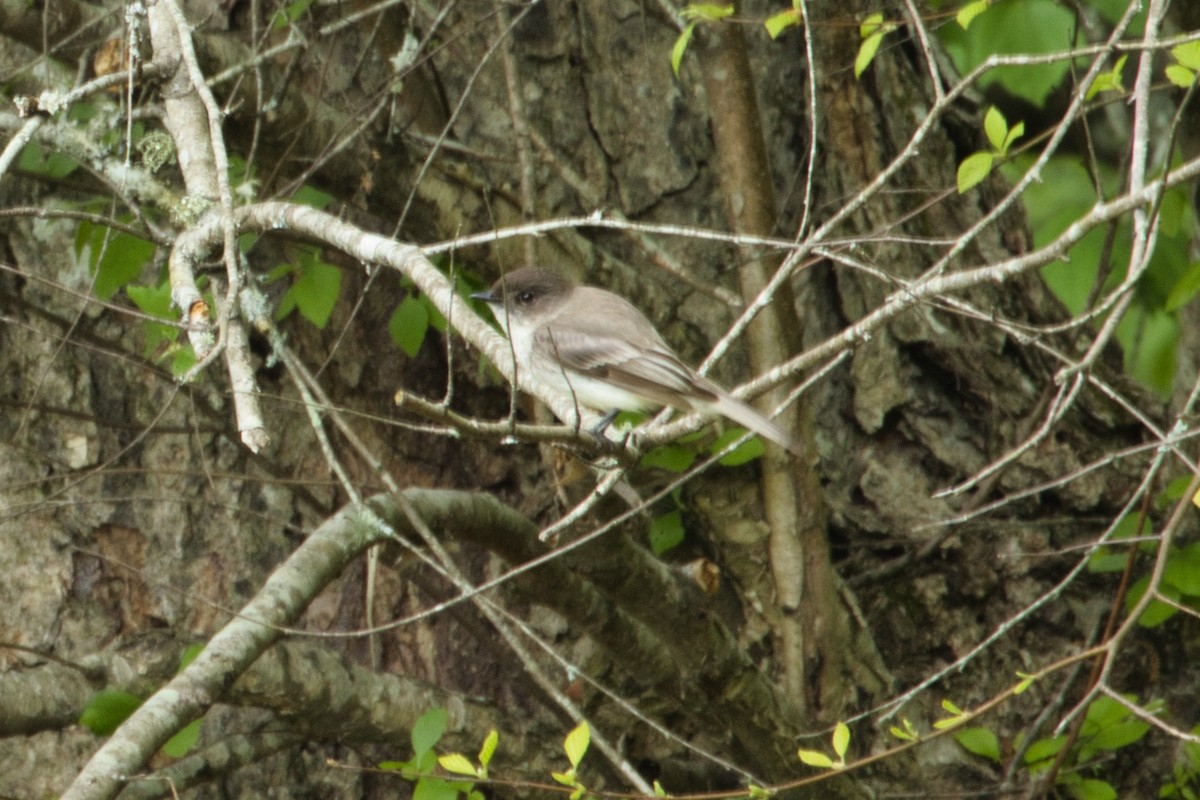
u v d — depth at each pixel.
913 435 11.43
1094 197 15.24
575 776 8.63
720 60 10.42
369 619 10.14
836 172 11.59
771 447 10.50
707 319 11.17
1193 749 10.31
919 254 11.48
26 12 9.34
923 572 11.40
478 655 10.62
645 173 11.35
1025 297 11.80
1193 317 11.90
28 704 8.71
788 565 10.60
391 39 10.74
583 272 10.76
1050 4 12.42
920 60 11.70
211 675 7.67
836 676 10.70
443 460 10.79
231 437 10.34
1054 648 11.38
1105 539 8.99
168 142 9.06
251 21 9.89
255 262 10.59
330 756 10.36
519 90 10.47
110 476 10.36
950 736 10.75
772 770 10.23
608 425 10.10
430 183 10.19
